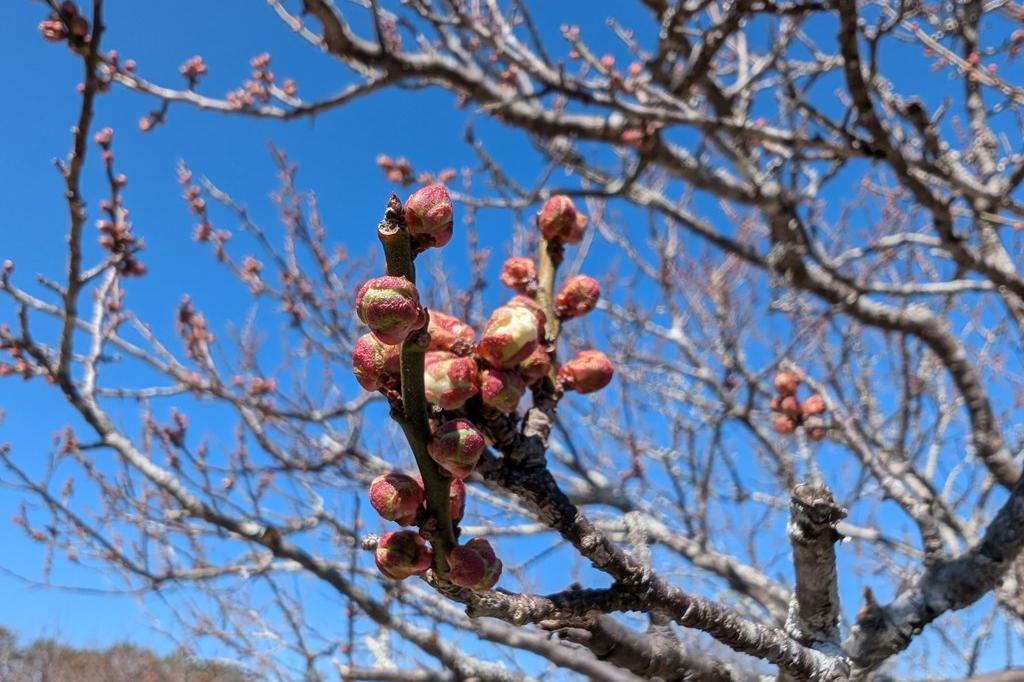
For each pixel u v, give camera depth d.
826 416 4.19
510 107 4.86
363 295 0.98
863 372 5.70
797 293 5.51
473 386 1.30
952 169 4.02
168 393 5.37
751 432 5.88
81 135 3.12
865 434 4.75
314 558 4.32
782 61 4.42
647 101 4.43
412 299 0.99
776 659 1.64
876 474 3.79
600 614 1.43
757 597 5.08
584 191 4.94
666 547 5.35
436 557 1.21
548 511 1.39
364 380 1.18
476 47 5.38
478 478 1.60
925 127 4.00
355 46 4.55
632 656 1.56
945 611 2.04
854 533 5.31
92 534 5.34
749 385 5.53
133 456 4.41
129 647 9.80
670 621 1.71
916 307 5.11
